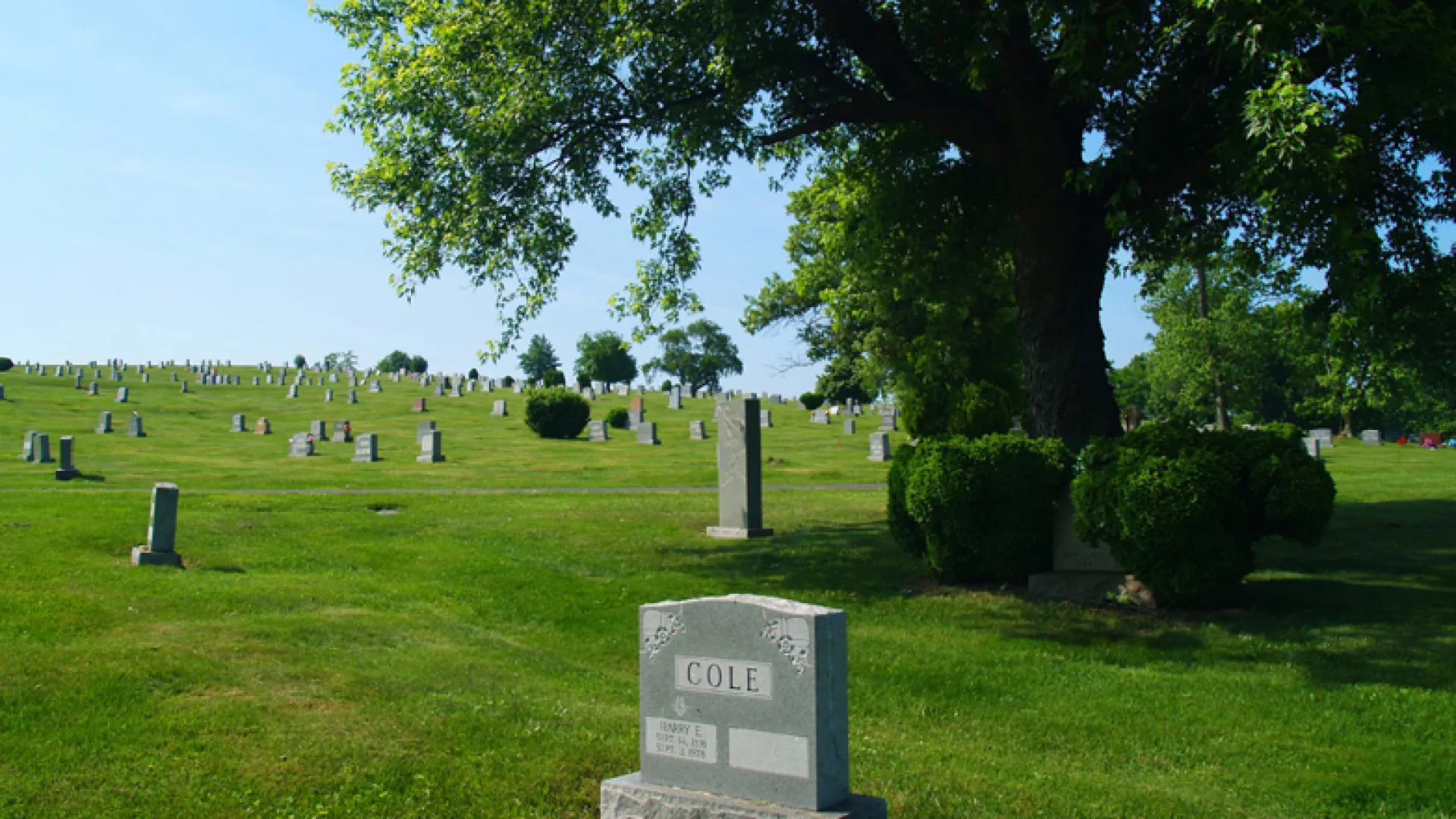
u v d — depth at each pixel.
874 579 14.41
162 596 11.35
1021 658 10.62
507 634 11.78
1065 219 14.52
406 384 83.56
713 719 5.34
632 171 18.77
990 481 13.09
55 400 59.75
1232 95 11.98
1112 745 8.21
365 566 15.05
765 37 14.45
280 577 13.55
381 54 16.84
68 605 10.47
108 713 7.49
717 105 15.37
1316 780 7.30
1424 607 11.80
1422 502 21.08
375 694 8.37
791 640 5.07
